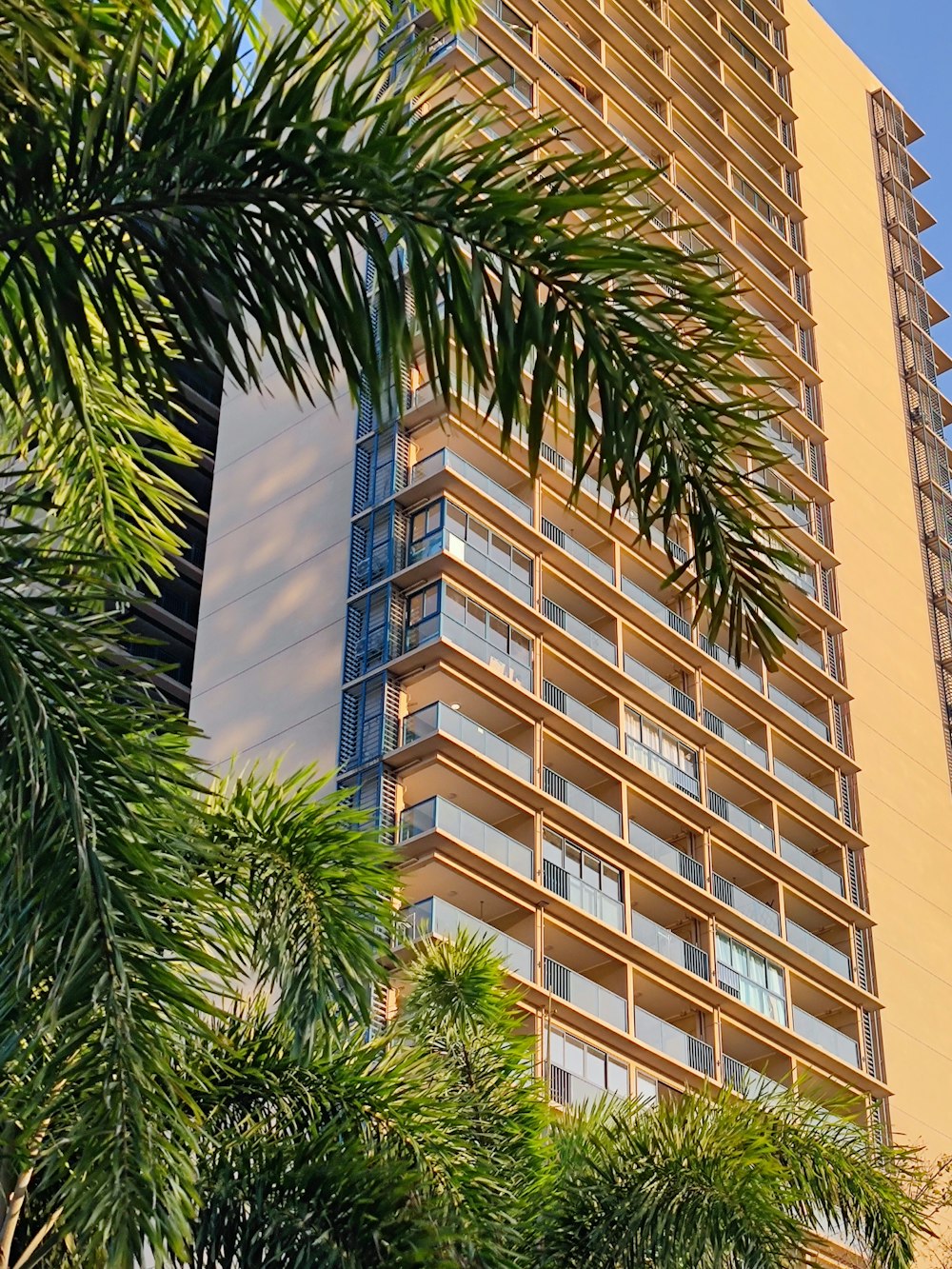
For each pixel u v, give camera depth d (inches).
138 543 403.5
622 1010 1608.0
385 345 256.7
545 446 1822.1
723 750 1937.7
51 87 264.8
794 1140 568.1
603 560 1867.6
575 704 1733.5
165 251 262.1
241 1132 475.5
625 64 2465.6
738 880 1957.4
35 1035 309.4
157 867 306.8
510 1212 525.0
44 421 389.7
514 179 265.7
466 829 1514.5
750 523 283.1
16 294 311.3
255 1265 451.5
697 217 2465.6
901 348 2864.2
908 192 3095.5
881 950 2096.5
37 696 283.6
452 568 1636.3
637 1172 540.4
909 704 2402.8
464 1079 601.9
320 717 1621.6
